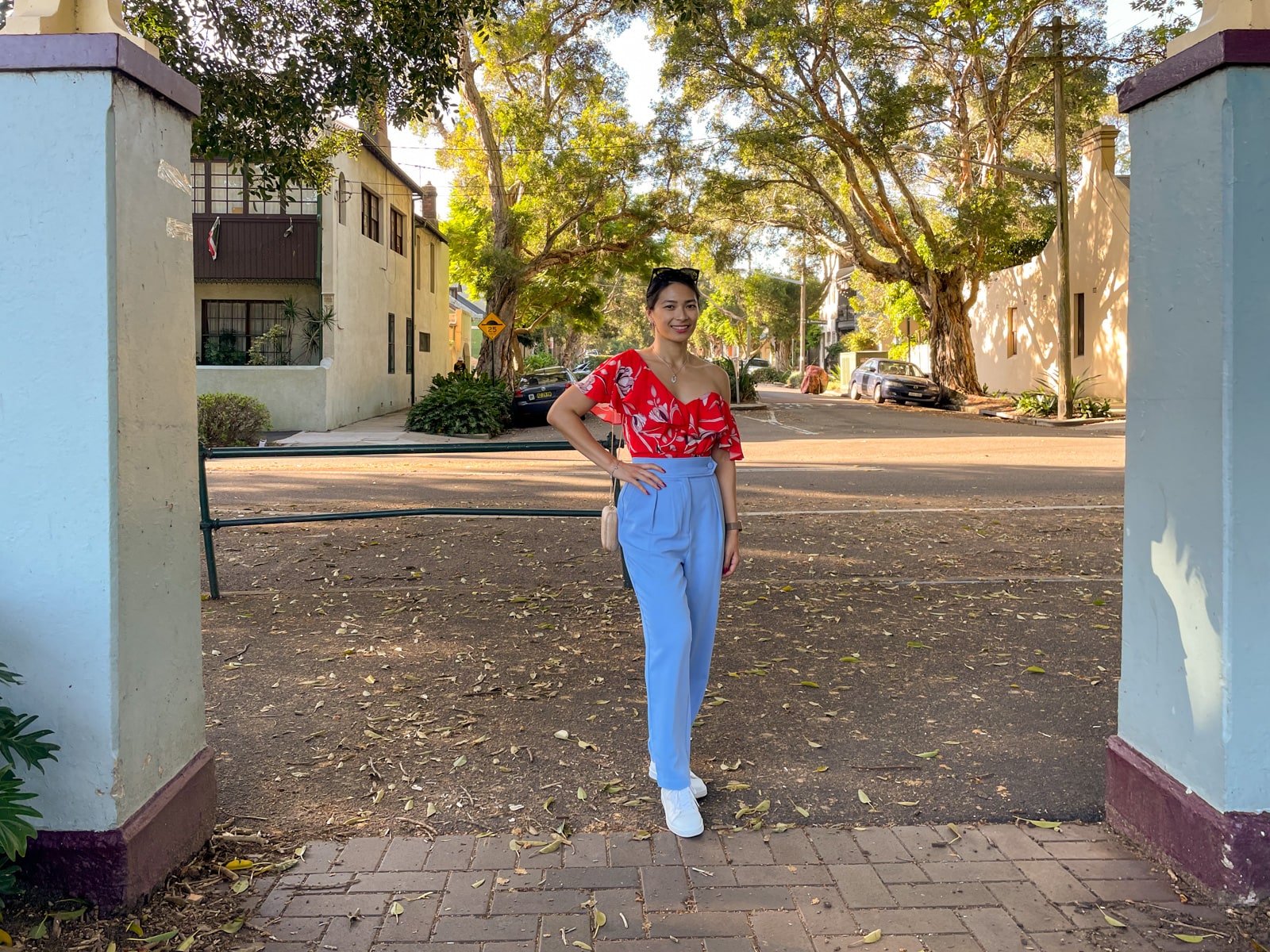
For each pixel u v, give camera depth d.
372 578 7.03
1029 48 24.47
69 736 2.62
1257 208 2.61
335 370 22.45
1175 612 2.90
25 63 2.50
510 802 3.45
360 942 2.58
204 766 3.11
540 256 28.89
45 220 2.54
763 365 73.69
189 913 2.70
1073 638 5.45
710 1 23.77
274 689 4.66
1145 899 2.77
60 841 2.62
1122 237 25.53
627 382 3.20
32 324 2.56
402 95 8.69
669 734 3.21
